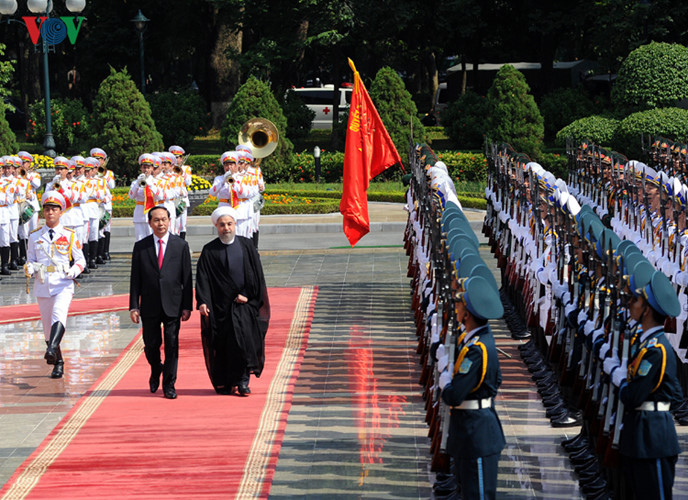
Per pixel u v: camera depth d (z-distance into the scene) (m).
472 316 10.63
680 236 17.11
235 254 17.64
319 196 52.22
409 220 24.77
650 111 45.84
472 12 72.50
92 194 33.56
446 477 13.01
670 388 10.38
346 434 15.49
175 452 14.70
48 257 19.36
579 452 13.95
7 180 33.03
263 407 17.03
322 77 113.38
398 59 94.50
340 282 29.83
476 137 66.44
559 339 15.64
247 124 40.44
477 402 10.67
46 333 19.91
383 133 23.50
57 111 69.31
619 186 21.98
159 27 87.75
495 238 25.61
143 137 57.34
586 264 13.76
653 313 10.41
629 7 63.91
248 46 84.25
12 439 15.66
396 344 21.73
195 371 19.95
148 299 17.75
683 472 13.61
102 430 15.87
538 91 88.12
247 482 13.41
